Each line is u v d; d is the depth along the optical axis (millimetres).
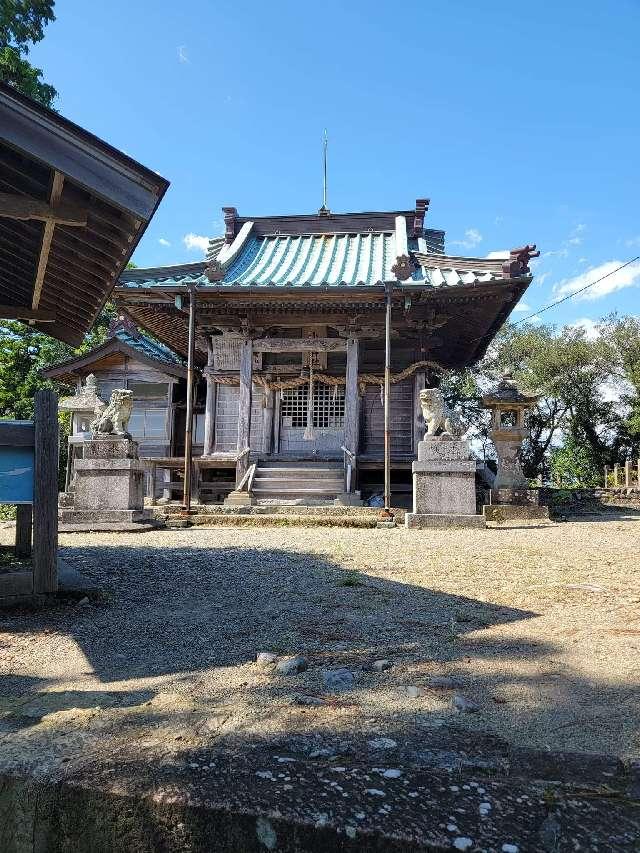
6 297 7281
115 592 4965
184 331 17906
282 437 17469
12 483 4328
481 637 3510
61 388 23266
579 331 26641
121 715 2408
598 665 2920
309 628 3834
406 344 17234
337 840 1582
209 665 3117
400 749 2033
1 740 2193
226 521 11500
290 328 17047
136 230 4559
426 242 18344
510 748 2029
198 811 1701
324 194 20953
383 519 11430
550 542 7902
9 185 4805
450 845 1507
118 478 10766
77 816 1840
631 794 1724
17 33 15891
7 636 3699
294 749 2051
